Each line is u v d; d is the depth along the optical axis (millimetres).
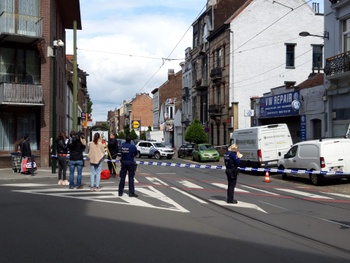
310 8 42750
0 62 24844
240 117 41312
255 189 15961
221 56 44000
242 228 8820
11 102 24047
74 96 23828
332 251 7066
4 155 24453
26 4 24688
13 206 11281
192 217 9961
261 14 41938
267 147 22969
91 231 8367
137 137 77500
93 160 14266
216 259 6484
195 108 54906
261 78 41781
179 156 42938
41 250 6949
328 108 25156
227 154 12180
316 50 42750
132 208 11062
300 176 18578
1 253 6762
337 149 17312
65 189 14938
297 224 9281
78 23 35188
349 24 23500
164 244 7391
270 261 6402
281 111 30781
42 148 25297
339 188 16328
